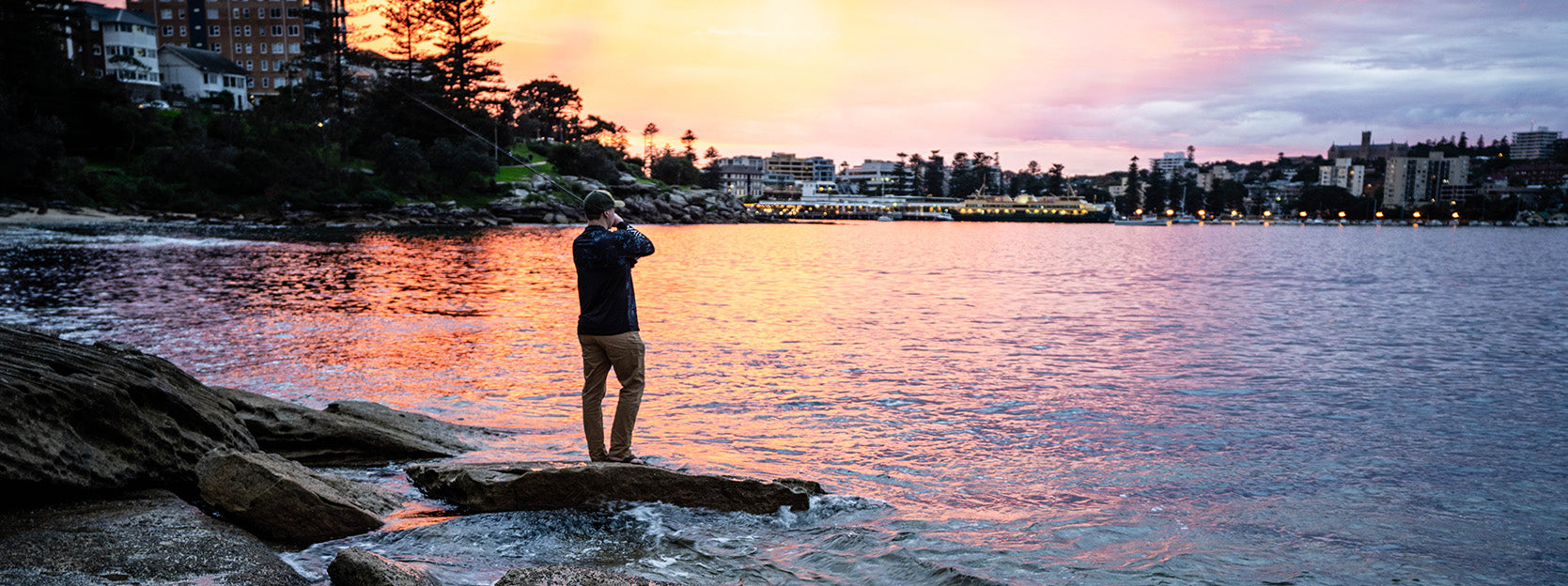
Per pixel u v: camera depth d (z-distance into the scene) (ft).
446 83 398.21
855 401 34.19
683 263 143.02
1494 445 27.73
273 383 35.81
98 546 15.55
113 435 19.45
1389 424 30.76
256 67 458.09
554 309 66.64
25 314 56.03
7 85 281.74
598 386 23.54
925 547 17.35
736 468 23.70
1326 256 235.81
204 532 16.60
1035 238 399.03
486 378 38.29
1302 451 26.81
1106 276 130.93
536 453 25.31
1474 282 128.98
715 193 581.12
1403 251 291.58
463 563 16.20
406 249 160.86
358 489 20.06
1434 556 17.34
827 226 526.16
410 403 32.60
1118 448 27.02
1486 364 45.98
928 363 44.16
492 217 345.10
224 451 19.20
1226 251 271.69
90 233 182.60
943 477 23.39
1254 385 38.91
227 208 292.40
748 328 58.44
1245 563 16.61
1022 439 28.19
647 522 18.89
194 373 37.52
